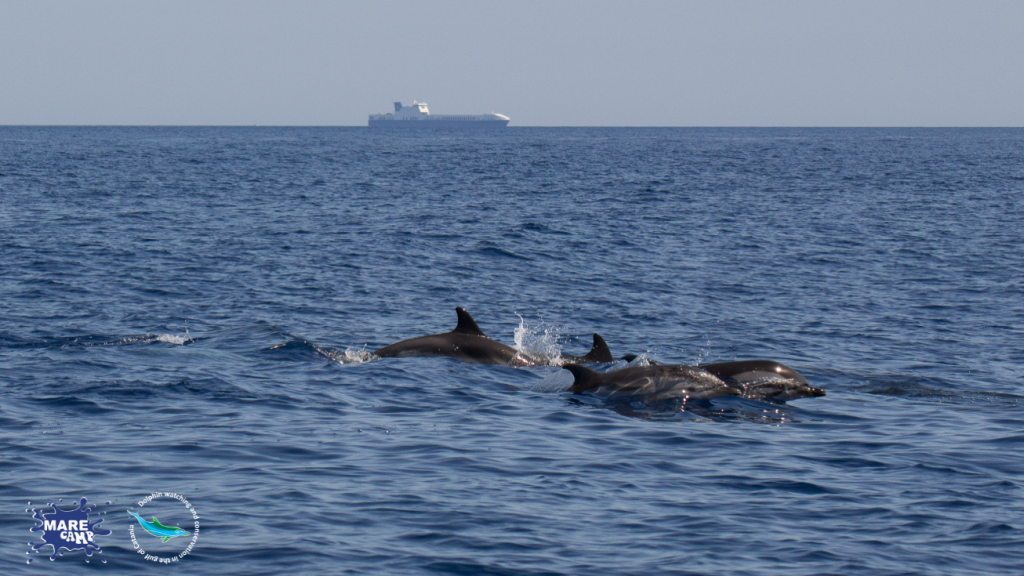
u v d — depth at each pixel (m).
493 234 86.56
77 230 84.38
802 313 53.59
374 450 26.56
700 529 20.70
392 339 45.28
